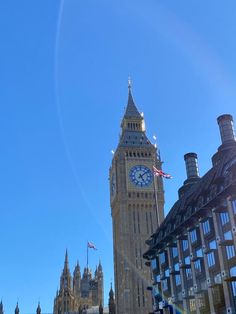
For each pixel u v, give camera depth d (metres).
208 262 72.62
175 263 86.81
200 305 74.25
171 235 86.81
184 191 104.12
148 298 132.50
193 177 106.75
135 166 150.50
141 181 148.62
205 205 71.94
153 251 98.25
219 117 92.31
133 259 137.50
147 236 141.38
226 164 74.50
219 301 67.12
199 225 76.12
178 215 87.81
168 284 89.31
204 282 73.50
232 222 66.19
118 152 153.62
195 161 110.00
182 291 81.56
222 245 67.12
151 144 156.75
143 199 146.25
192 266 78.06
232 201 67.00
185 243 82.56
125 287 133.12
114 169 155.12
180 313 82.88
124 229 141.12
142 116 164.12
